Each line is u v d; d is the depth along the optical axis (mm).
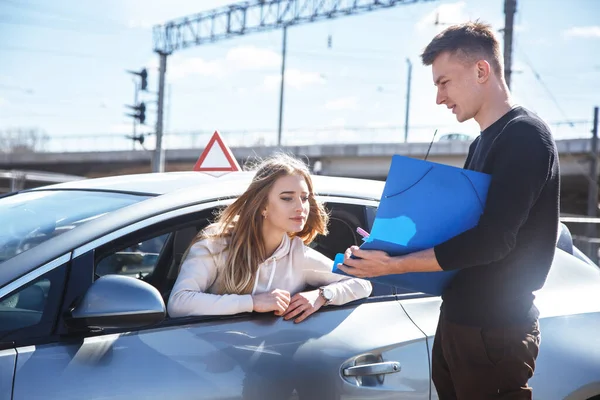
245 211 2377
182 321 2127
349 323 2361
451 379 2178
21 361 1811
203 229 2410
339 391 2209
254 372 2086
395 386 2334
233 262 2354
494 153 1967
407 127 36812
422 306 2566
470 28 2051
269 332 2201
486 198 1896
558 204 1990
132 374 1915
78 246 2029
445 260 1889
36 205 2562
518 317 1998
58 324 1914
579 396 2590
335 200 2691
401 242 1955
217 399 2000
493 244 1859
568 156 36875
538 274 1985
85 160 57031
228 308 2176
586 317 2742
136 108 20922
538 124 1948
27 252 2008
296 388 2137
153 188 2562
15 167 60438
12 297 1879
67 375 1835
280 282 2449
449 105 2125
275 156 2457
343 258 2068
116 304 1898
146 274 2689
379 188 2906
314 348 2221
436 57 2086
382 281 2109
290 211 2371
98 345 1931
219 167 6023
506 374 1995
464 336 2018
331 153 42125
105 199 2479
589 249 16766
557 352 2592
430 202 1909
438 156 38406
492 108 2061
